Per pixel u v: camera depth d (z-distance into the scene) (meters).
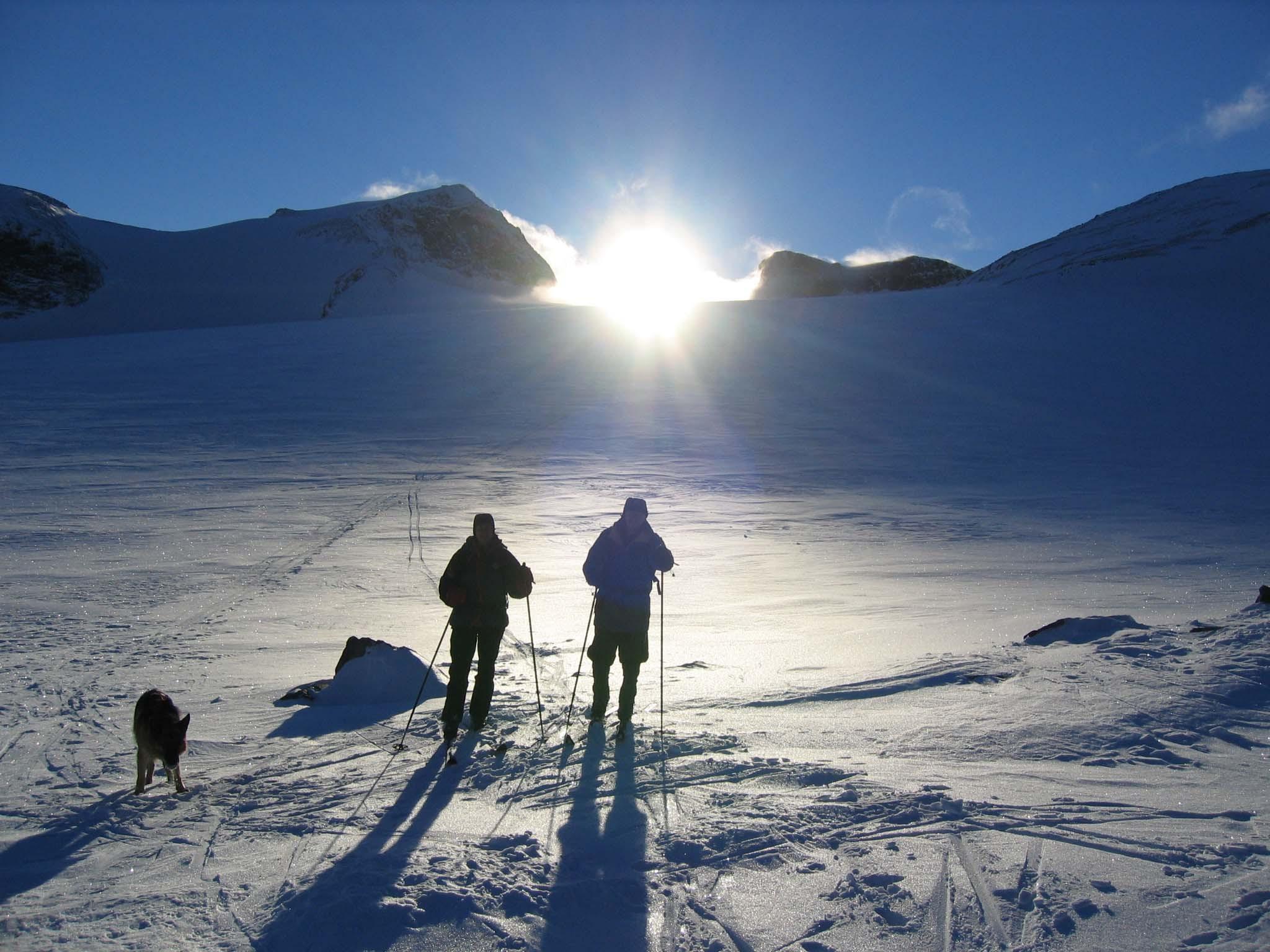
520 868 3.58
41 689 7.33
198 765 5.42
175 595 11.80
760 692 6.45
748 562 14.64
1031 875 3.23
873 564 14.38
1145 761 4.39
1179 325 52.22
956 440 30.81
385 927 3.12
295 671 7.96
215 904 3.46
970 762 4.55
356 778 4.99
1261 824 3.60
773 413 35.78
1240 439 30.58
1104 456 28.09
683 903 3.22
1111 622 7.55
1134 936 2.80
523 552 15.40
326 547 15.54
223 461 25.80
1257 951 2.66
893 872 3.31
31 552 14.80
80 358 49.09
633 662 5.70
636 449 28.72
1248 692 5.22
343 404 36.91
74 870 3.89
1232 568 13.53
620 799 4.34
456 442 29.64
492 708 6.36
